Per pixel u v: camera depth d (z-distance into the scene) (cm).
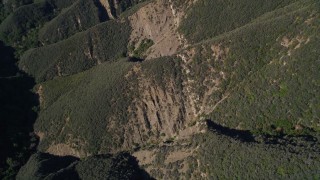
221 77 13975
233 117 12925
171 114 14325
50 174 13512
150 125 14512
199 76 14375
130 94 15012
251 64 13488
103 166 13400
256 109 12562
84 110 15425
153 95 14675
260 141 11319
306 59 12131
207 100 13962
